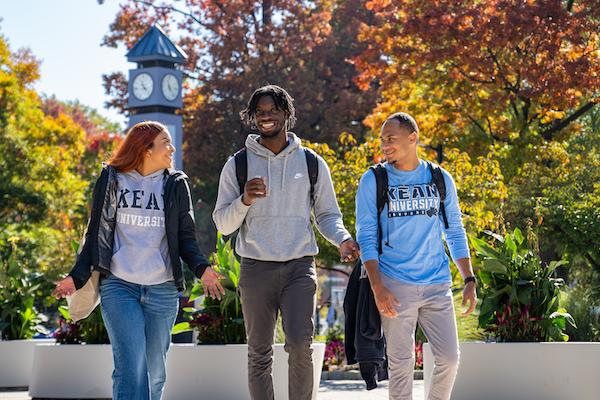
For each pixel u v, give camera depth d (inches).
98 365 614.9
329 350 991.0
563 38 1334.9
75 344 626.5
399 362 372.5
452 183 381.1
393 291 370.0
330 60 2482.8
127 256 346.9
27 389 730.8
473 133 1465.3
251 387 381.7
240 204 356.8
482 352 492.1
